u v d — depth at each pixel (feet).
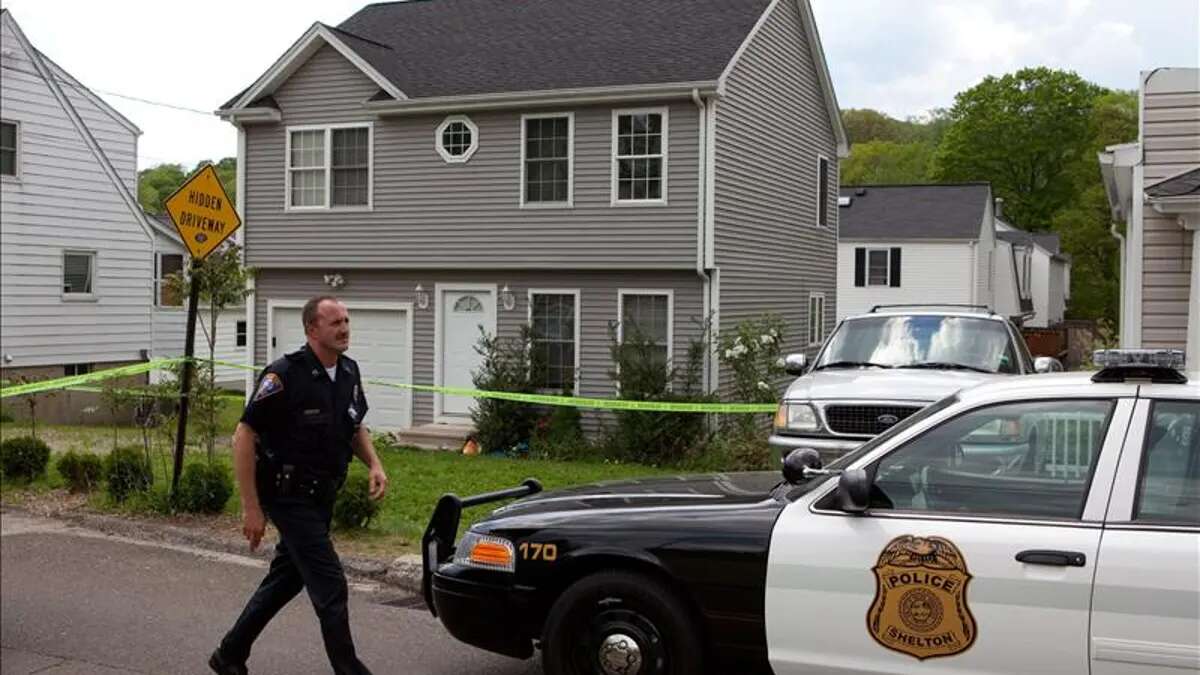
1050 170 194.59
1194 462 13.53
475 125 59.93
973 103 197.98
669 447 52.60
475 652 20.56
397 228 62.13
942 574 14.06
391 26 70.79
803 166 72.02
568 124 58.03
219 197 32.55
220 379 100.94
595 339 58.23
